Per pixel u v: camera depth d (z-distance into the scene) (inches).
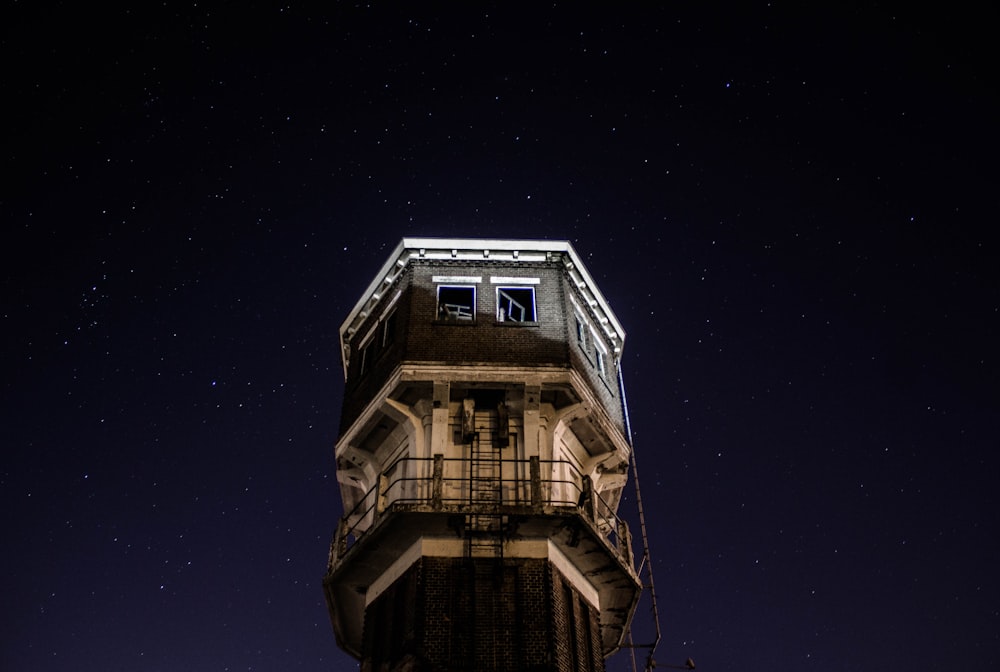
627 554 975.6
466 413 983.6
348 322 1178.6
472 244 1122.0
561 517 882.8
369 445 1047.6
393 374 1000.9
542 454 973.8
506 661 824.3
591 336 1138.0
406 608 873.5
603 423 1048.8
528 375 991.6
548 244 1128.8
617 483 1093.8
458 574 874.1
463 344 1017.5
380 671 866.8
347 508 1111.6
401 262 1126.4
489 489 933.2
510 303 1103.6
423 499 907.4
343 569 944.9
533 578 879.7
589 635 916.6
